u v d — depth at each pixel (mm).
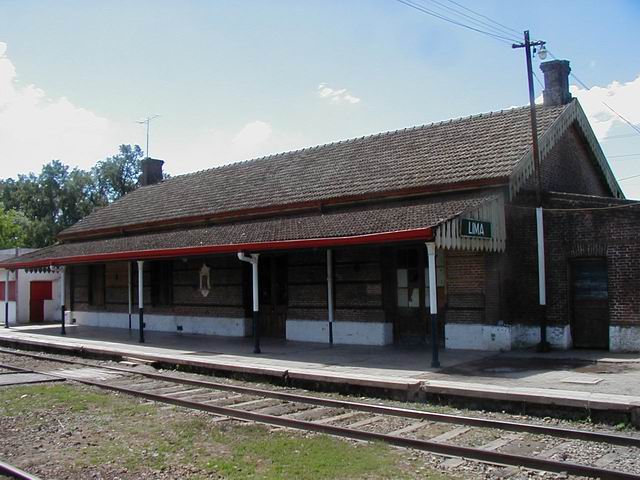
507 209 14852
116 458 7363
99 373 14297
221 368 13734
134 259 18953
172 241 19219
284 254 19078
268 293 19719
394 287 16406
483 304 14656
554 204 14953
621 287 13766
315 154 22406
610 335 13906
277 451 7477
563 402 8938
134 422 9250
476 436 8055
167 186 27875
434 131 19438
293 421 8750
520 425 8242
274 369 12648
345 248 17031
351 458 7129
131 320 24297
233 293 20344
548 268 14789
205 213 21031
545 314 14461
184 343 18469
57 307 29656
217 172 26172
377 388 11000
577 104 17500
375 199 16609
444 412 9508
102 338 20609
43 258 23266
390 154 19031
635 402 8398
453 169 15656
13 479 6723
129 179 64875
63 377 13664
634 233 13617
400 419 9164
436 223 12164
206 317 21203
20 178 68125
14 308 28516
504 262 14695
